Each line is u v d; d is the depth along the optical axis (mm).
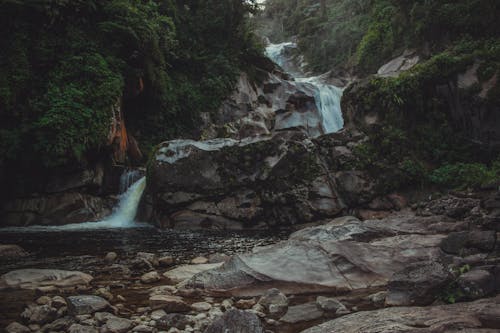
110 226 12203
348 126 15539
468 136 13820
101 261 6980
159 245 8766
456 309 3551
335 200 12031
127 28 15328
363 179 12117
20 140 12219
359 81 16016
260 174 12039
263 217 11906
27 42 13375
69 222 12445
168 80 19672
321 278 4961
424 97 14430
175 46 20391
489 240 5805
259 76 25984
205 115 21766
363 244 5805
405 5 21359
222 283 4887
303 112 24656
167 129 19625
